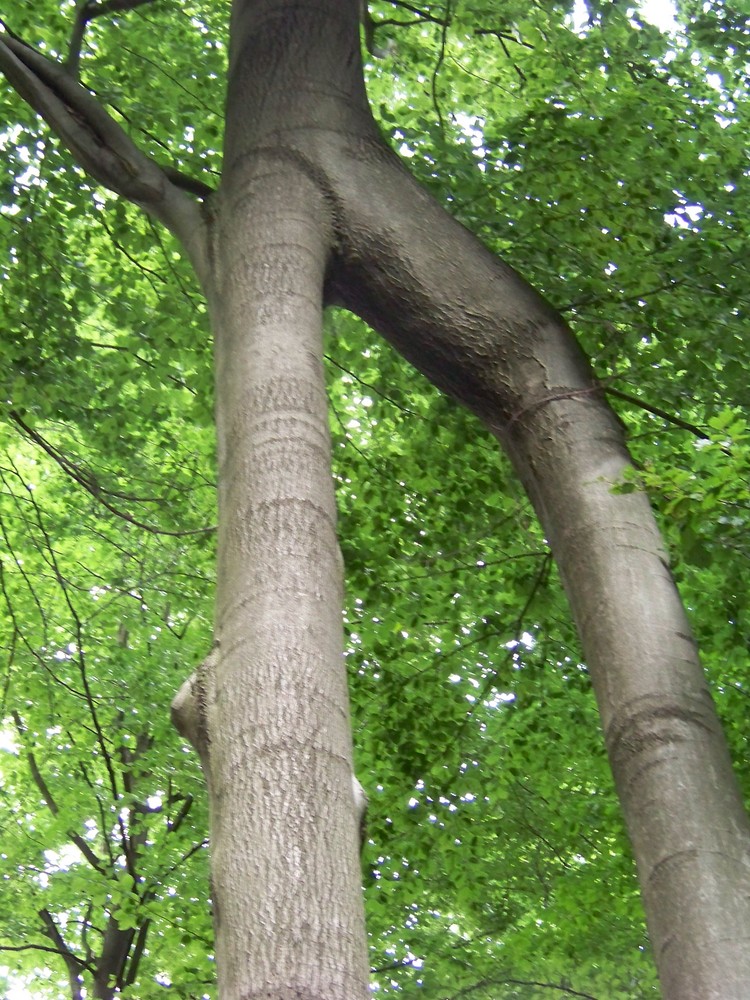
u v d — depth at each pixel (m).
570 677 9.30
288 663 3.51
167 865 11.32
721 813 3.97
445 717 8.95
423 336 5.56
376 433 10.02
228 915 3.02
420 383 9.27
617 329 7.61
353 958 2.95
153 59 9.57
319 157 5.64
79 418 9.71
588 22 9.33
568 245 8.04
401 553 8.98
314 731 3.38
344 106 5.93
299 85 5.89
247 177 5.53
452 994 11.19
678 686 4.30
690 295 7.72
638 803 4.09
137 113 8.95
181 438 12.26
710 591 8.36
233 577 3.82
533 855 10.36
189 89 9.55
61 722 12.32
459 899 9.34
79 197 9.27
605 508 4.86
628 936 10.41
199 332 9.27
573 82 8.84
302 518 3.96
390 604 8.80
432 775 9.05
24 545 12.16
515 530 8.77
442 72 10.06
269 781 3.25
